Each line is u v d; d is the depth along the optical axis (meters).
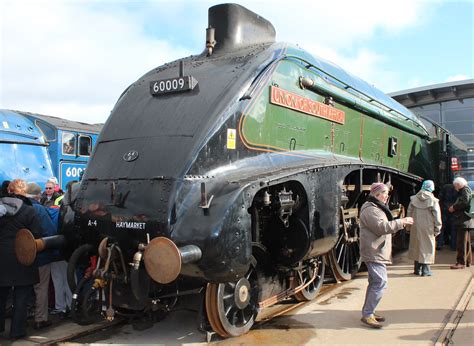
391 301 5.97
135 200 4.31
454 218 8.26
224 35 5.92
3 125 8.68
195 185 4.23
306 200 4.96
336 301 5.99
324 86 6.33
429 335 4.68
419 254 7.45
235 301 4.49
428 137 11.41
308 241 4.93
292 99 5.62
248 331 4.87
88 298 4.45
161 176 4.30
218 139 4.53
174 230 4.02
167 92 5.17
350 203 6.84
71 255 4.77
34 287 5.22
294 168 5.00
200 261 3.86
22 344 4.75
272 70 5.32
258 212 4.85
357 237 7.05
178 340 4.74
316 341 4.57
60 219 4.91
